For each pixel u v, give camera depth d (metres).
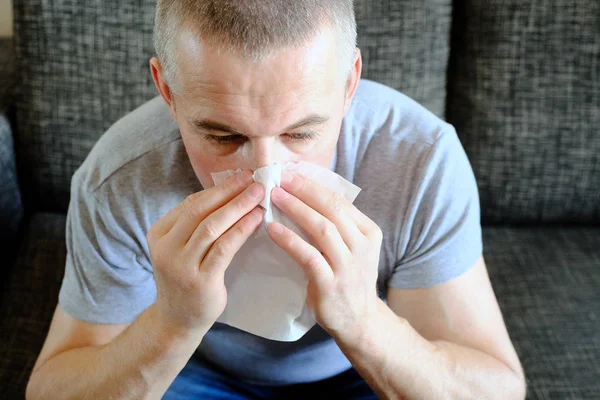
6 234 1.29
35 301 1.20
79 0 1.21
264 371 0.98
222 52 0.62
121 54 1.24
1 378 1.06
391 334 0.80
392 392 0.84
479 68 1.30
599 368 1.09
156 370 0.80
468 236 0.86
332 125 0.71
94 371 0.83
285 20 0.62
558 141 1.31
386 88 0.96
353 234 0.70
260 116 0.65
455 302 0.87
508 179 1.35
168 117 0.88
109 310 0.88
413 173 0.85
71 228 0.88
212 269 0.69
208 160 0.73
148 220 0.85
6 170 1.28
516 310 1.21
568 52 1.26
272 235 0.68
